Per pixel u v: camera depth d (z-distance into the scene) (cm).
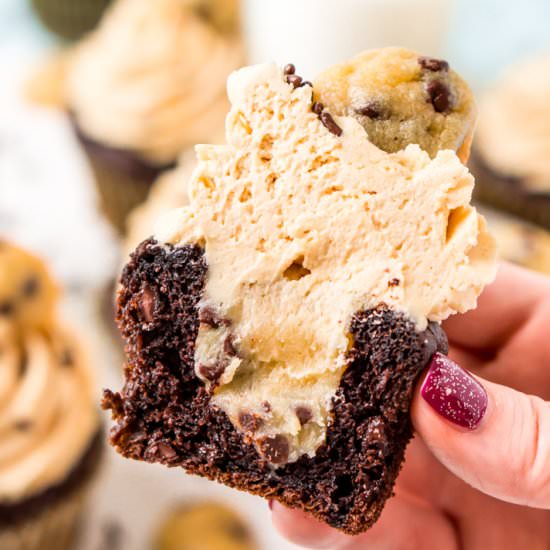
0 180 54
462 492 33
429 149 26
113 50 51
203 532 40
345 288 26
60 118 56
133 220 48
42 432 38
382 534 32
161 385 27
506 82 51
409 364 26
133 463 42
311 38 49
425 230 26
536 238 47
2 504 37
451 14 52
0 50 58
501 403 26
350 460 27
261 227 26
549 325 32
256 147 26
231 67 52
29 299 39
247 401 27
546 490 26
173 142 50
